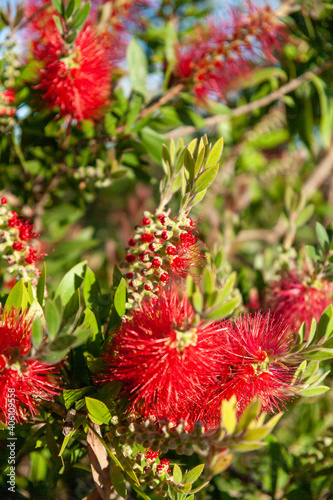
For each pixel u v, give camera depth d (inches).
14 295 20.8
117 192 42.0
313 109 31.2
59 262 28.4
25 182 26.9
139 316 20.2
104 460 20.4
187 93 27.3
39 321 18.7
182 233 20.3
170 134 28.4
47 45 24.4
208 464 19.0
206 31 28.0
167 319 19.8
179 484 20.1
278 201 38.9
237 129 33.0
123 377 20.3
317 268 23.8
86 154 26.9
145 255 20.3
